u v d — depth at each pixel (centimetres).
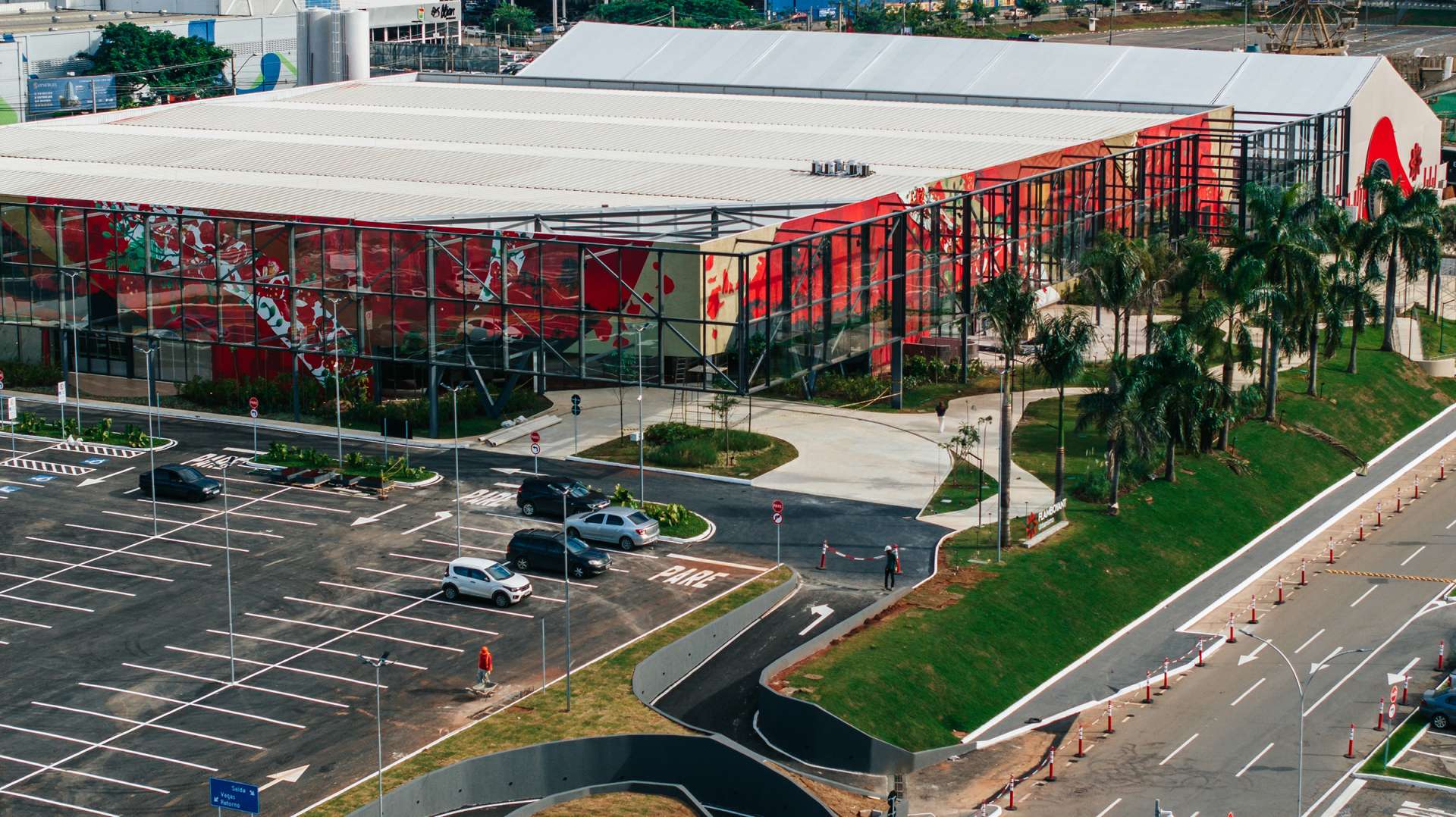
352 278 11962
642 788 7362
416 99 19225
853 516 10512
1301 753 7900
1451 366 14550
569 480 10550
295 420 12475
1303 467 12056
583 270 11188
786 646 8750
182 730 7744
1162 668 9031
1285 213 12350
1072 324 10569
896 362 12675
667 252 11306
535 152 15762
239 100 19012
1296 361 14238
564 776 7444
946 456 11631
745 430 12062
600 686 8181
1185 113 18100
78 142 16275
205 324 12544
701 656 8650
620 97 19388
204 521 10394
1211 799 7688
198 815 7012
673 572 9612
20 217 12875
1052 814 7538
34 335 13738
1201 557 10475
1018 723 8400
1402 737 8269
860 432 12188
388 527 10281
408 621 8925
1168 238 15788
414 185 14212
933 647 8762
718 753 7412
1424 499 11712
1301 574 10200
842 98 19662
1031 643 9088
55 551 9894
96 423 12400
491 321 11656
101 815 7012
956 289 13325
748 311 11131
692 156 15500
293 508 10619
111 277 12731
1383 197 14550
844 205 12562
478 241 11506
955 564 9794
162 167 15000
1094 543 10206
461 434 12094
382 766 7400
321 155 15575
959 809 7562
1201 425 11175
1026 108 18512
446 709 7956
